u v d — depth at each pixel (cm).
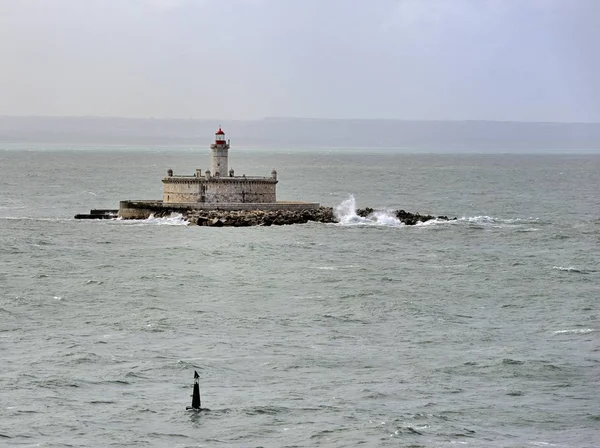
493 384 14275
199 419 12812
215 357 15488
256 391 13888
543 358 15475
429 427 12606
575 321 17988
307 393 13825
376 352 15825
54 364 15000
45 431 12394
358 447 12031
